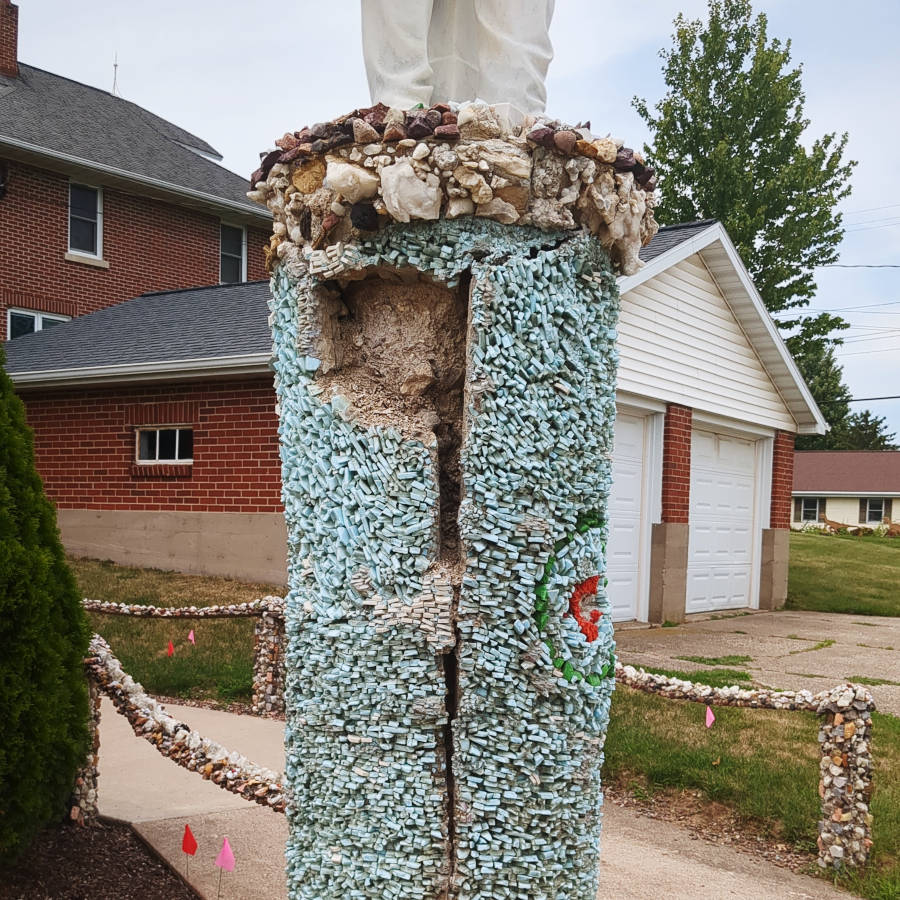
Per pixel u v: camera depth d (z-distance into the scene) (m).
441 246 2.58
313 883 2.67
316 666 2.66
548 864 2.59
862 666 9.34
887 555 21.89
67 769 3.75
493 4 2.87
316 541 2.69
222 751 4.02
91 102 20.94
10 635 3.46
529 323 2.56
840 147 23.34
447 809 2.59
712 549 13.58
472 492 2.55
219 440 11.20
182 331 12.73
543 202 2.59
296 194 2.72
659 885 4.09
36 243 16.72
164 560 11.55
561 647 2.60
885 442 52.38
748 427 13.99
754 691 4.79
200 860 3.99
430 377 2.72
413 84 2.81
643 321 11.25
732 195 23.30
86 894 3.70
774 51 23.55
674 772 5.38
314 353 2.73
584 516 2.69
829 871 4.34
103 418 12.07
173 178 18.69
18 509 3.64
